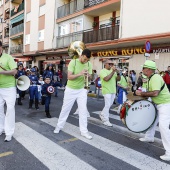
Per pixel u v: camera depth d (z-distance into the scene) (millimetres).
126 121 4355
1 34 44406
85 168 3648
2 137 5027
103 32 19047
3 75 4625
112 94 6430
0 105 4957
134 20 15820
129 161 3975
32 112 8039
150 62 4219
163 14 14062
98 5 19391
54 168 3629
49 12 26688
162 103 4191
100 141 4977
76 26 22922
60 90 17328
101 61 20234
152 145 4832
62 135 5320
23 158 3988
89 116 7465
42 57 30703
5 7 42156
